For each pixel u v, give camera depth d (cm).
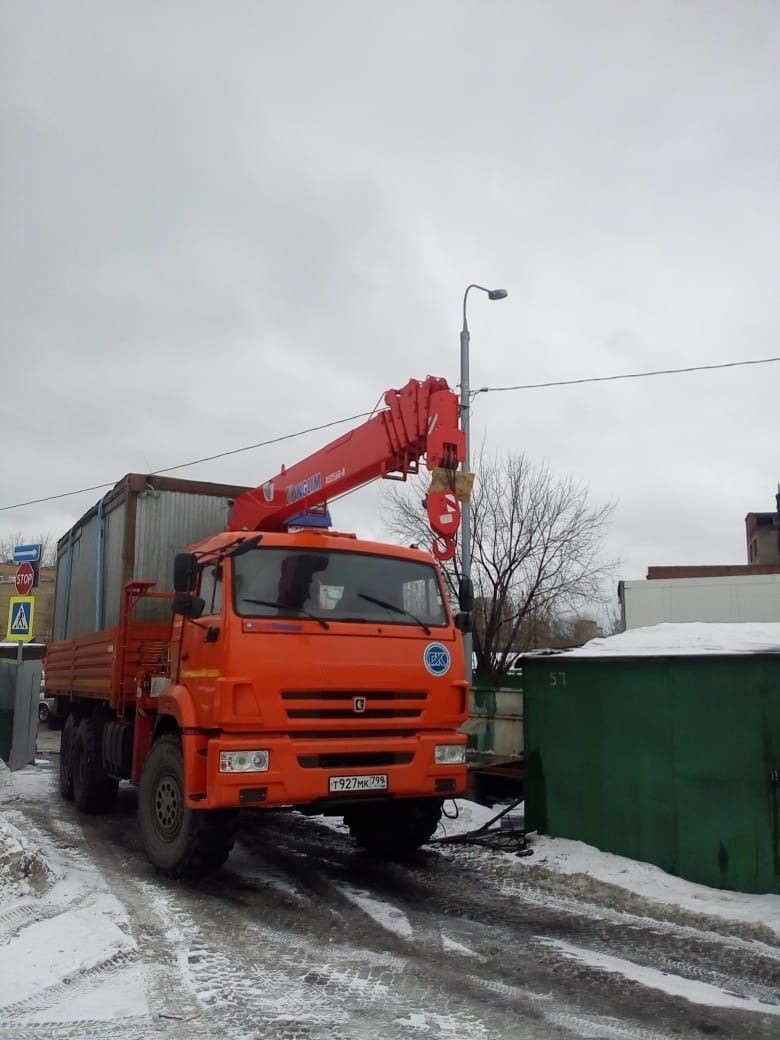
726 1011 431
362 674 670
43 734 2538
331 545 717
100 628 1066
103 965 483
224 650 636
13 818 1008
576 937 549
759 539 5006
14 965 471
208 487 1034
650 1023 416
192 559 705
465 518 1412
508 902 633
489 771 1062
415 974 482
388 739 676
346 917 595
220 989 453
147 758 756
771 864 606
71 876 677
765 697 623
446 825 898
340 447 839
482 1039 395
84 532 1212
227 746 619
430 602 745
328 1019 415
